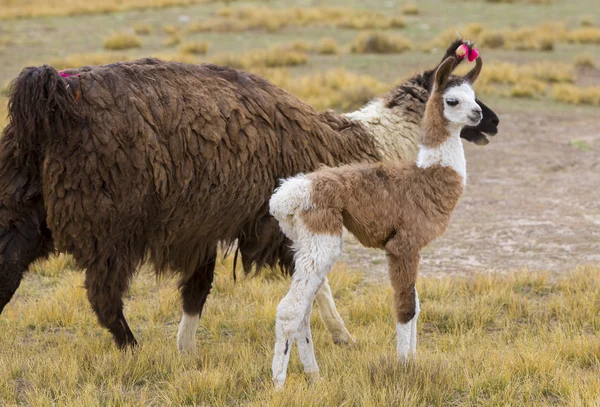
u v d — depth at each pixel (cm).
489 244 1530
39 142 833
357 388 817
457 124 842
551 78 3256
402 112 1048
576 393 790
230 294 1241
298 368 909
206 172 887
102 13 5019
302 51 3722
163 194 874
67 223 851
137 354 910
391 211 834
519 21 4734
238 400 826
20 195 847
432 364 853
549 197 1845
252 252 968
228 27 4294
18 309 1151
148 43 3844
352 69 3284
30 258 875
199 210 900
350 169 848
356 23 4491
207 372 855
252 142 914
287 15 4750
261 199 934
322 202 812
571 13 5069
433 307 1138
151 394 845
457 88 847
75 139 833
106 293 891
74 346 992
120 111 852
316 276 813
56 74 823
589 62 3581
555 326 1070
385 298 1189
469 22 4653
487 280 1260
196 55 3528
